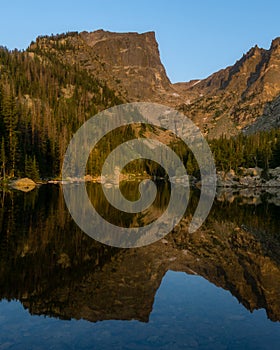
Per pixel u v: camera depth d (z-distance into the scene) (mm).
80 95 188875
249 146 120562
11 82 143000
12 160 72938
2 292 13102
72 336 9867
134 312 11758
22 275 15125
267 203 55094
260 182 104375
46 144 96312
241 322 11203
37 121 101188
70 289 13672
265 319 11516
